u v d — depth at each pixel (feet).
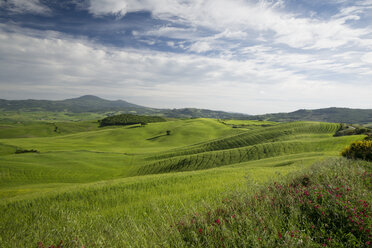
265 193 15.33
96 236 13.52
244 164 150.20
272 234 9.86
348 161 31.07
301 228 10.60
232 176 45.29
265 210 12.44
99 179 206.90
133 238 12.50
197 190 32.40
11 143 423.23
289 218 11.48
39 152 317.63
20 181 181.57
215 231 10.89
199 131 499.92
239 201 14.06
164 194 35.32
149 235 12.53
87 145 419.95
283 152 219.20
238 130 512.22
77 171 221.25
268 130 352.08
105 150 355.36
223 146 316.60
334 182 15.61
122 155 304.30
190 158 243.19
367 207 10.96
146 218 18.92
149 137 498.69
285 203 13.12
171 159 249.75
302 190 14.25
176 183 44.88
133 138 495.82
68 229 13.94
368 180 17.02
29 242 13.74
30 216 26.78
